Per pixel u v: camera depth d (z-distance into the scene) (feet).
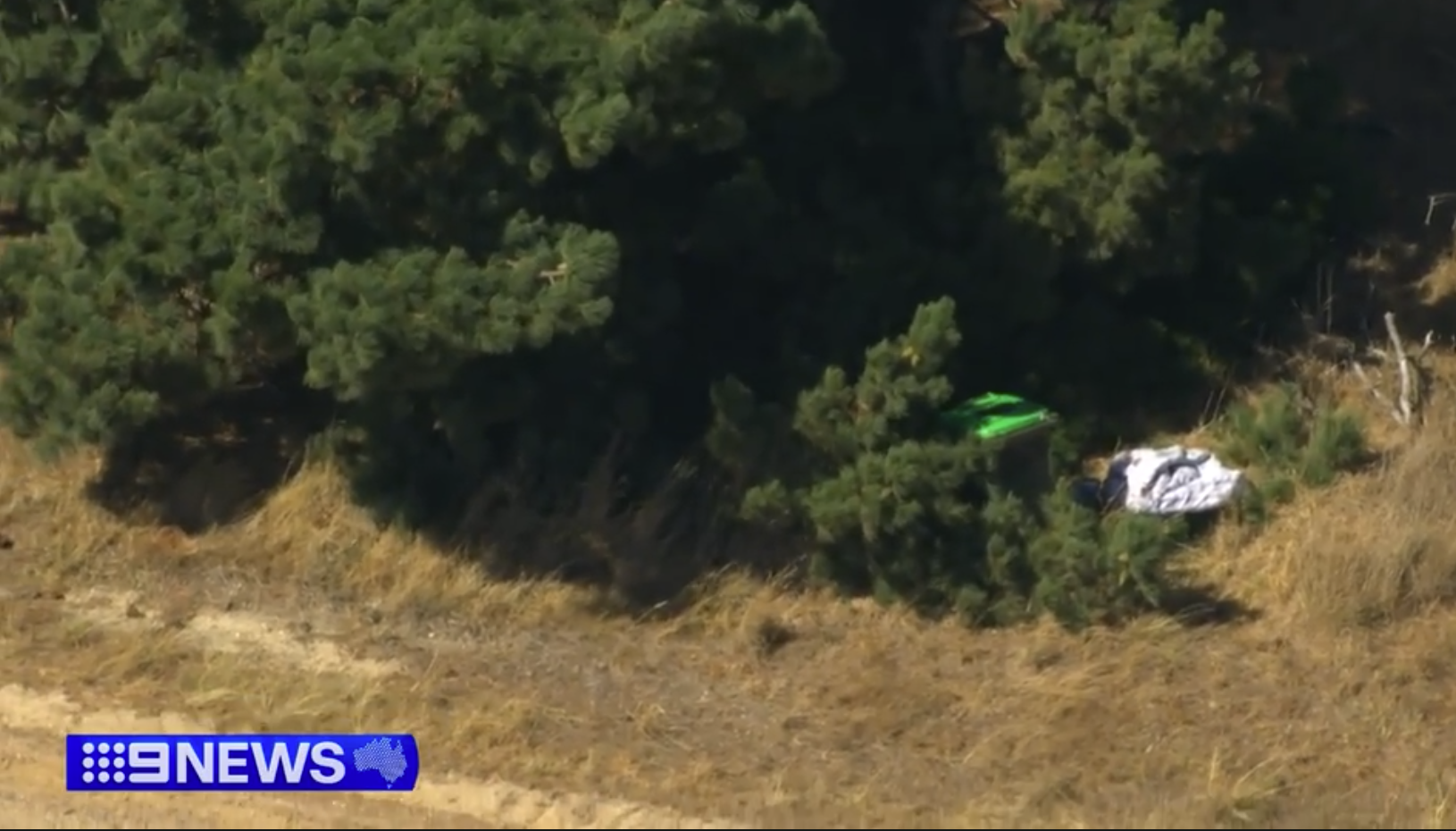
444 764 109.81
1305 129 160.25
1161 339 151.43
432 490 137.18
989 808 104.78
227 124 125.80
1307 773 113.29
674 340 141.79
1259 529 137.18
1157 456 139.03
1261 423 144.25
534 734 114.32
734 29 122.21
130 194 127.34
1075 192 138.92
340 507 138.10
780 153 143.43
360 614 129.59
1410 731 118.73
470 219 125.08
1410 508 135.13
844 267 140.46
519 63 120.57
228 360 130.72
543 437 138.21
